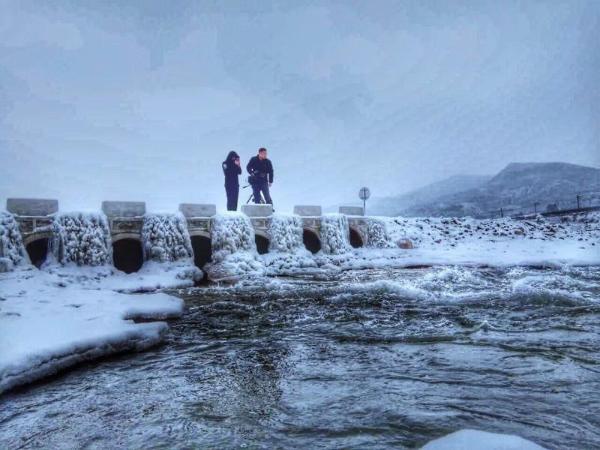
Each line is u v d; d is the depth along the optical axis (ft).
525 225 72.43
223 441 8.89
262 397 11.41
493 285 32.09
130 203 42.93
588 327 18.61
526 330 18.21
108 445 8.91
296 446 8.54
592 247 57.88
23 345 14.02
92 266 37.78
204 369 14.12
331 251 55.01
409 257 54.49
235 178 52.90
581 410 10.01
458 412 10.00
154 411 10.68
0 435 9.52
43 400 11.57
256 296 29.58
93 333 16.02
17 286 27.73
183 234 42.88
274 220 51.57
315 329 19.67
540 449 7.11
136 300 24.17
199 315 23.27
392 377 12.71
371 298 27.40
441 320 20.63
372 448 8.36
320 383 12.39
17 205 37.19
